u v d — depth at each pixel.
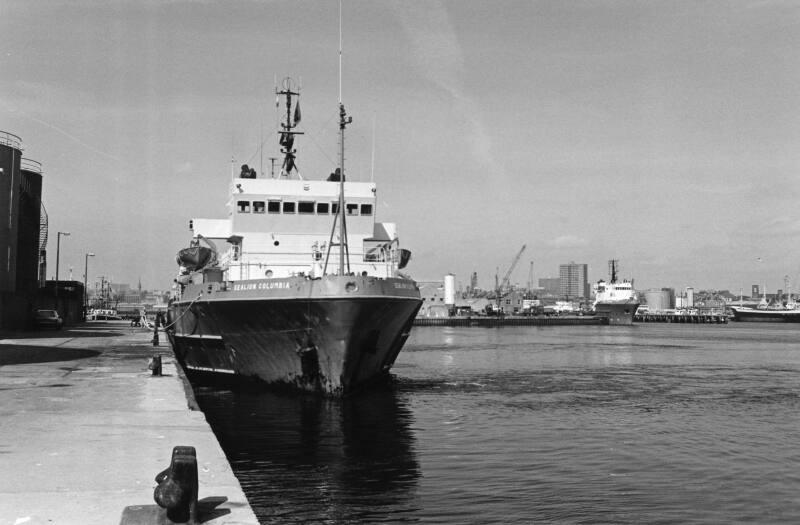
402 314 35.12
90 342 49.94
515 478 20.39
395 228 44.62
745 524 16.69
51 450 14.03
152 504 10.41
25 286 71.12
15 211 63.16
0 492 10.98
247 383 37.50
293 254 40.38
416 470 21.14
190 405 20.94
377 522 16.25
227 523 9.67
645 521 16.77
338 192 40.97
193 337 40.41
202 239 44.56
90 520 9.60
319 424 28.39
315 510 17.06
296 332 32.88
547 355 78.44
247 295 33.91
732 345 105.50
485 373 54.50
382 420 29.58
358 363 33.72
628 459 23.14
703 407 35.44
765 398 39.38
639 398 38.88
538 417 31.39
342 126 33.91
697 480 20.53
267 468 21.19
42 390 23.38
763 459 23.36
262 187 40.16
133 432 16.00
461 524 16.20
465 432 27.44
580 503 18.03
